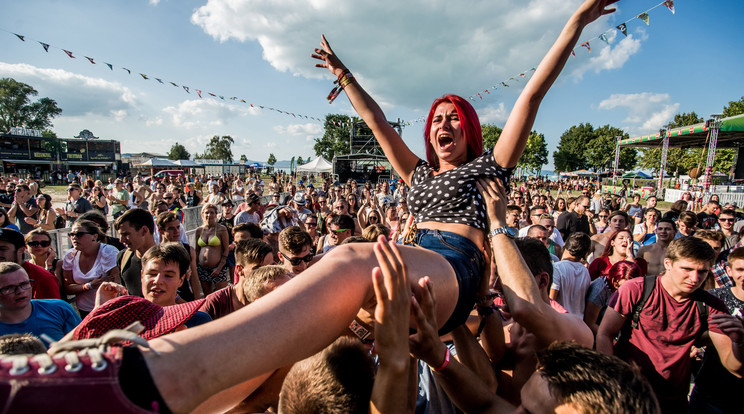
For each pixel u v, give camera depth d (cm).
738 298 296
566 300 364
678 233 634
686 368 269
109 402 64
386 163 2345
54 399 62
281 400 134
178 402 69
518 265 152
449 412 205
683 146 2825
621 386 103
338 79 209
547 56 141
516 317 144
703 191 1745
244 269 348
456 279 133
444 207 163
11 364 65
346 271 102
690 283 253
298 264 369
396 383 101
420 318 114
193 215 962
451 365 132
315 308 89
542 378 116
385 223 837
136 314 136
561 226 776
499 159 162
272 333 82
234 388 138
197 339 76
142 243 382
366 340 157
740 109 3372
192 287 448
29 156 4538
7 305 258
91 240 410
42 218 770
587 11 136
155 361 71
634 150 6969
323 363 130
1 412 60
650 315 271
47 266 440
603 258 439
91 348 71
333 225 565
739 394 256
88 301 410
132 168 5319
